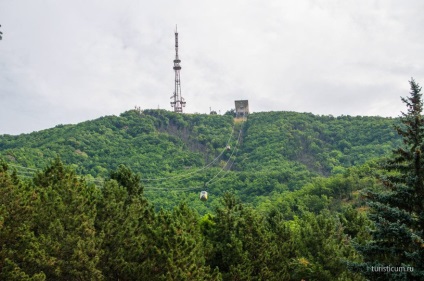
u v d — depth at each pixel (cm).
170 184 13600
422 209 2464
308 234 4619
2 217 2848
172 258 3234
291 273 4462
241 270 3819
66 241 3123
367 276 2528
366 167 10594
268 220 5366
